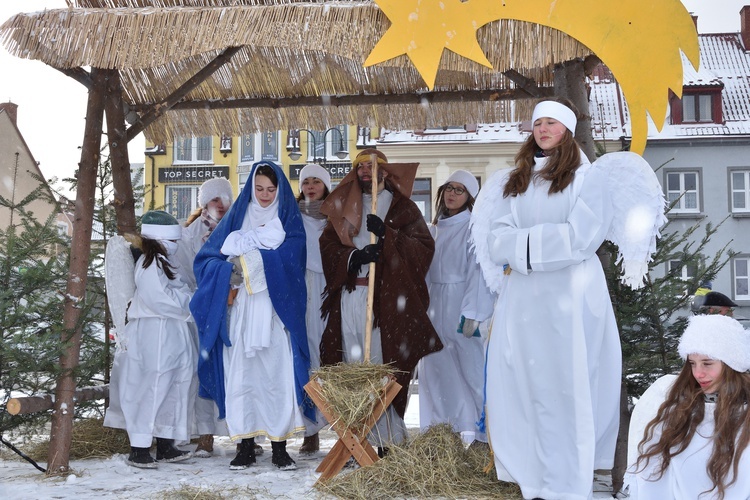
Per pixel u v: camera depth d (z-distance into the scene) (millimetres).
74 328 5766
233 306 6047
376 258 5902
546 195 4762
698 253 6434
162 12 5492
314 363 6637
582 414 4531
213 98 7445
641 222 4793
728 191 29688
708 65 31547
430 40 5164
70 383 5762
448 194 6867
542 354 4637
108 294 6078
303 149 30562
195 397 6449
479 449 5766
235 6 5441
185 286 6414
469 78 7262
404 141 27375
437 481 5051
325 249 6211
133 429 5984
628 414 5148
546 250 4570
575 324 4594
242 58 7121
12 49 5531
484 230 5121
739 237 29672
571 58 5098
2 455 6426
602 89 27359
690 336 3281
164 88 7297
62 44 5488
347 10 5297
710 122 30156
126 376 6094
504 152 26906
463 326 6012
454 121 7590
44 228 6328
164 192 31531
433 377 6672
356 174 6289
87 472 5719
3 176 27578
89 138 5945
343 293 6188
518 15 5113
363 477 5082
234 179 31266
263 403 5871
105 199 7277
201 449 6594
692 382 3350
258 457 6531
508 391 4777
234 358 5910
